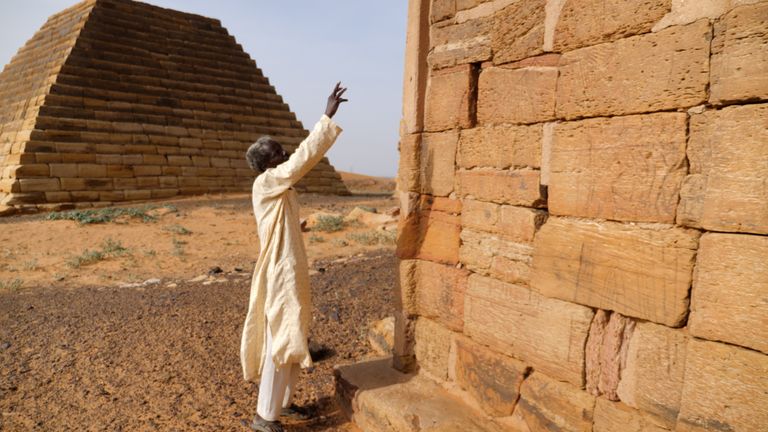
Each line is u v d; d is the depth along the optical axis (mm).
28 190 17938
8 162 18891
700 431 2266
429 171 3873
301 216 14742
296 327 3369
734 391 2152
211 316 6270
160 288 7750
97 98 21406
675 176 2348
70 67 21234
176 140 22688
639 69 2455
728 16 2117
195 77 25594
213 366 4867
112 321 6078
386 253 9953
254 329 3531
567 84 2812
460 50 3518
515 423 3205
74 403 4141
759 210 2053
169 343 5391
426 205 3939
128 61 23422
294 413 3871
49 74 21828
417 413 3387
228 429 3779
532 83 3035
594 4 2643
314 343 5262
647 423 2518
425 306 3953
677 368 2385
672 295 2369
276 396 3514
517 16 3104
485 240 3422
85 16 23219
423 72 3850
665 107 2367
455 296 3680
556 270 2898
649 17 2404
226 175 23844
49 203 18109
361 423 3736
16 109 22344
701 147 2254
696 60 2236
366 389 3783
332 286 7445
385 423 3486
